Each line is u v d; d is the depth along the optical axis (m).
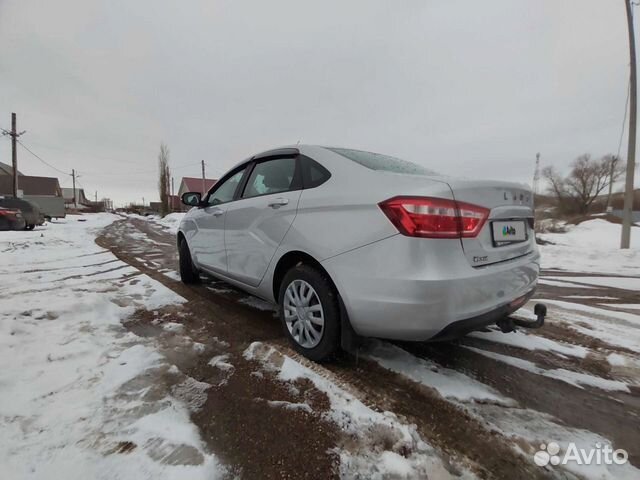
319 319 1.94
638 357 2.11
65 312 2.69
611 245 9.12
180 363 1.96
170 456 1.23
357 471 1.19
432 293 1.49
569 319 2.83
